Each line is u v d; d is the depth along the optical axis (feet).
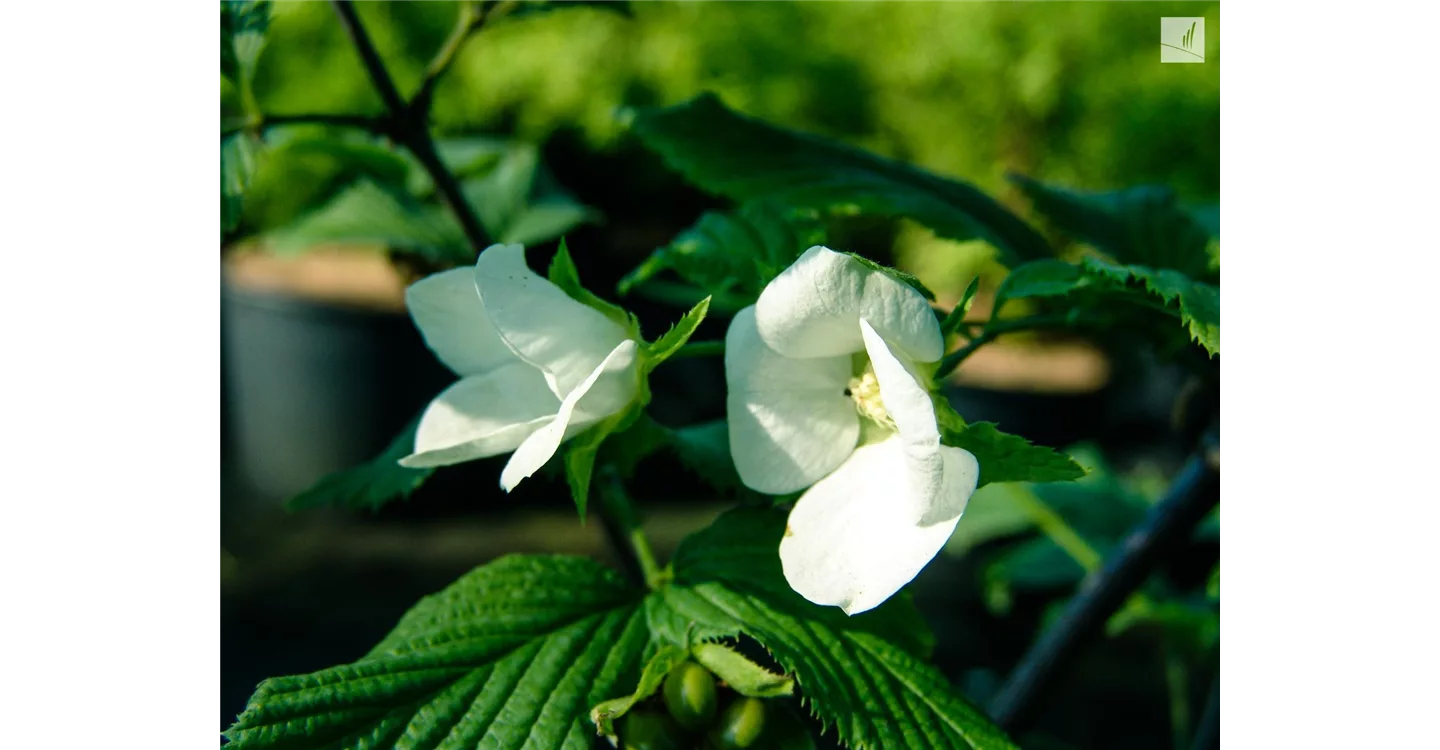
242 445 4.62
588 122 5.19
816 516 0.95
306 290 4.80
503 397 0.99
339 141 1.42
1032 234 1.24
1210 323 1.00
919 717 0.98
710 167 1.20
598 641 1.01
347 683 0.98
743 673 0.96
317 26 4.65
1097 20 5.10
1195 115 5.02
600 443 1.01
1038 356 4.95
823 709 0.96
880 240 5.18
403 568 4.06
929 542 0.93
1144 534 1.22
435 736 0.97
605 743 1.09
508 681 0.99
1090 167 5.14
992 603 1.89
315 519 4.42
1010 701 1.22
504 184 1.73
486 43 5.09
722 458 1.06
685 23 5.25
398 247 1.52
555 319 0.95
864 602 0.93
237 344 4.60
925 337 0.93
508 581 1.03
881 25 5.45
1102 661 3.31
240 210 1.13
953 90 5.36
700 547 1.03
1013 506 1.74
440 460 0.96
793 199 1.18
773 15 5.43
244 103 1.15
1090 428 4.37
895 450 0.96
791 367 0.96
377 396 4.38
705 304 0.96
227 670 3.39
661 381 3.28
